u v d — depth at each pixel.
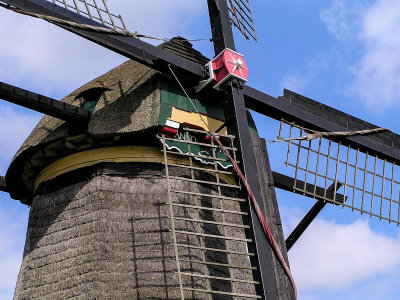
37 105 12.47
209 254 12.64
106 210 12.42
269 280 11.51
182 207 12.77
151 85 13.01
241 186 12.24
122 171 12.88
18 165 13.79
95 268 11.80
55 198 13.29
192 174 12.09
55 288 12.16
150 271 11.95
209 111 13.55
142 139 12.91
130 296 11.60
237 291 12.79
